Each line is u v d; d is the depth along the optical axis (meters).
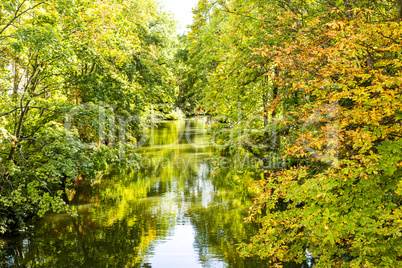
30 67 12.50
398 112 4.21
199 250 11.87
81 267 10.95
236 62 7.48
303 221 4.30
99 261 11.32
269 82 11.02
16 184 12.75
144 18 23.08
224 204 16.98
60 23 11.62
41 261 11.33
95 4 11.55
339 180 4.32
